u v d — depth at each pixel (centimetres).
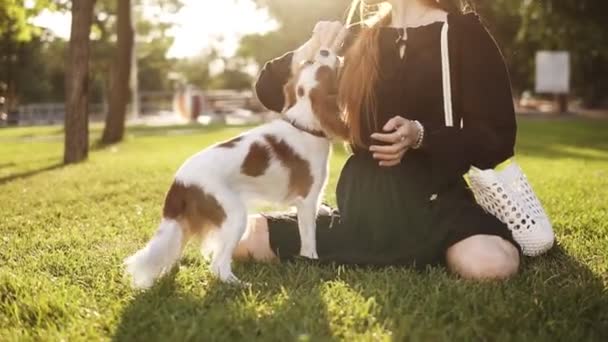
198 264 452
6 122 4416
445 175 399
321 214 456
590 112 4028
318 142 418
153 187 909
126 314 342
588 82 3934
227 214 390
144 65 5912
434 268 396
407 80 411
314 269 405
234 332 311
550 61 3512
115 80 1997
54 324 333
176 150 1719
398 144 375
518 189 411
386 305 334
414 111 412
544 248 416
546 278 395
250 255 448
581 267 423
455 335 303
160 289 375
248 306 340
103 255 486
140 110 4975
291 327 312
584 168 1127
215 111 4278
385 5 455
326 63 420
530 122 2927
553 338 306
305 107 415
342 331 311
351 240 432
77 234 572
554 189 805
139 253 383
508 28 3039
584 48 2720
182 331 308
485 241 387
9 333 321
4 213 711
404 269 395
